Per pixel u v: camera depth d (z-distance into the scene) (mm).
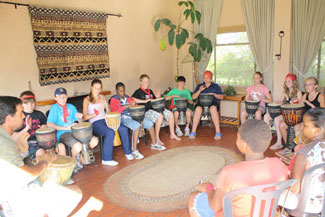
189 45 6273
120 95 4441
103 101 4105
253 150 1557
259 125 1563
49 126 3559
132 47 5637
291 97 4305
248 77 5840
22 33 4047
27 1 4047
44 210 1972
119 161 3990
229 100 5871
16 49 4016
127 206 2844
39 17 4125
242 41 5750
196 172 3525
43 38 4199
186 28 6242
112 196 3047
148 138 4984
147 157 4090
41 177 2088
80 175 3576
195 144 4574
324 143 1757
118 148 4527
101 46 4980
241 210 1533
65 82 4531
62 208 2066
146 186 3232
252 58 5703
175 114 5000
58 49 4379
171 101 5094
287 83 4312
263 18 5285
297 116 3703
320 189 1766
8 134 1855
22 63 4094
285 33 4996
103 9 5035
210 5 5859
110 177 3500
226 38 5945
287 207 1766
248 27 5465
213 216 1791
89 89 4953
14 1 3912
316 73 5086
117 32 5316
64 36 4426
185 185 3209
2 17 3846
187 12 5496
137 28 5691
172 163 3832
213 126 5590
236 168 1521
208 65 6309
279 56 5117
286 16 4945
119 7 5305
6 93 3986
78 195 2203
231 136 4926
